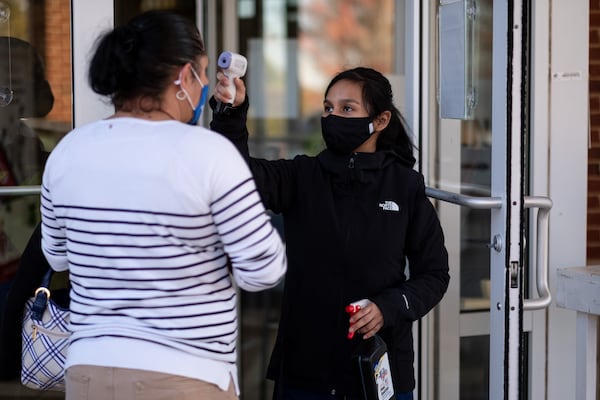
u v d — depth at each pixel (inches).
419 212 197.0
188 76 148.9
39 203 246.7
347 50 509.7
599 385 299.0
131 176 141.2
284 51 515.5
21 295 185.6
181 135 142.9
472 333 247.1
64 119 241.4
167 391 142.3
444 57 241.6
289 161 200.5
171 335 143.3
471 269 244.8
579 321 231.1
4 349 190.1
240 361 370.9
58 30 239.6
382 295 186.7
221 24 397.4
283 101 518.9
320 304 191.8
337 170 193.5
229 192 140.5
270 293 397.1
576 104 281.0
